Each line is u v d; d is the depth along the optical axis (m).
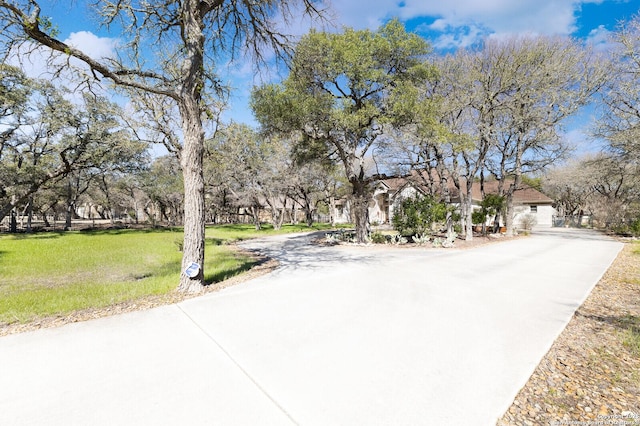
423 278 7.13
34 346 3.51
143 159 25.84
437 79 15.13
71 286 6.71
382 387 2.68
